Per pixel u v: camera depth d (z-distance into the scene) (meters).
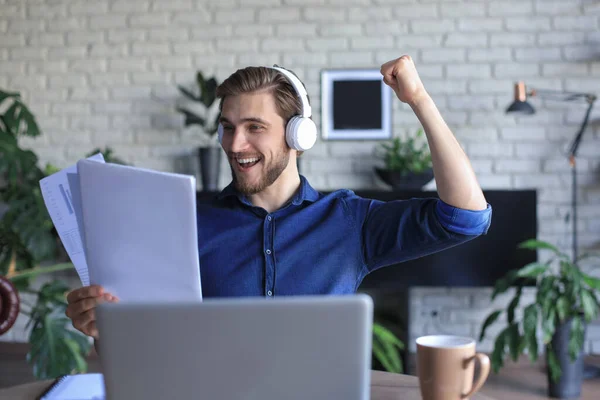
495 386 3.57
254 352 0.84
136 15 4.11
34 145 4.20
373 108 3.96
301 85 1.55
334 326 0.83
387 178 3.77
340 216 1.60
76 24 4.15
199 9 4.07
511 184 3.95
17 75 4.19
